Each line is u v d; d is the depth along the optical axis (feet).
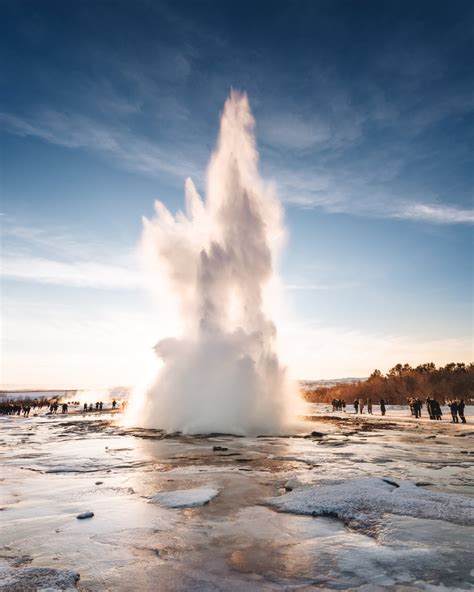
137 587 12.37
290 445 48.80
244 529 17.88
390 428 73.00
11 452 45.19
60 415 152.66
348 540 16.34
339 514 19.54
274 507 21.47
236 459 38.11
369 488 23.99
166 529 17.94
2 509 21.59
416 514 19.36
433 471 31.68
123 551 15.40
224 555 14.94
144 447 48.01
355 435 61.05
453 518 18.75
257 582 12.67
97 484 27.73
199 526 18.34
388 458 38.40
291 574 13.23
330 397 274.98
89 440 57.26
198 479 29.01
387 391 246.47
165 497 23.54
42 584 12.25
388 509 20.12
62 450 46.42
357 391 263.29
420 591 11.96
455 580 12.67
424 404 183.73
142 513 20.53
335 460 37.32
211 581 12.75
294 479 27.50
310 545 15.84
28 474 32.01
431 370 268.82
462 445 48.80
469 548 15.29
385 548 15.37
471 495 23.71
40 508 21.70
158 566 13.97
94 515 20.25
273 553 15.08
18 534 17.46
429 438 56.24
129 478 29.73
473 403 178.81
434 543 15.81
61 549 15.66
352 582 12.60
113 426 82.38
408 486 24.98
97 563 14.28
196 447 47.47
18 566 14.06
